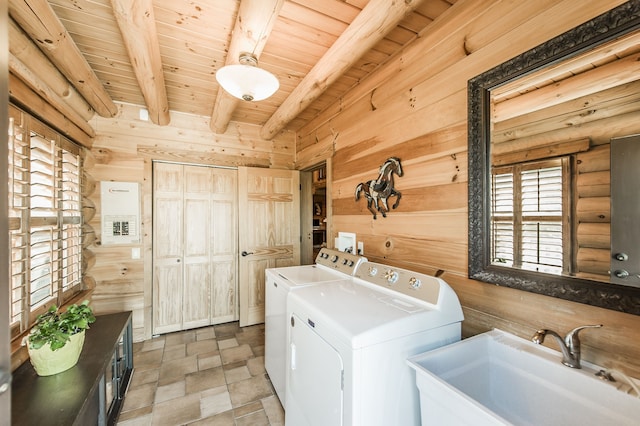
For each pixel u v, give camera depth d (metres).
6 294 0.52
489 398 1.18
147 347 2.74
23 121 1.63
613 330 0.95
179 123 3.15
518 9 1.22
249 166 3.53
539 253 1.12
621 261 0.90
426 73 1.69
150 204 2.99
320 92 2.18
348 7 1.54
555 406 0.99
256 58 1.70
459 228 1.48
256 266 3.37
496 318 1.31
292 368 1.54
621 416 0.84
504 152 1.26
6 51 0.52
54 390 1.24
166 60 2.06
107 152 2.81
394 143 1.95
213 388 2.09
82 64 1.95
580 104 1.00
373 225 2.17
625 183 0.90
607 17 0.92
